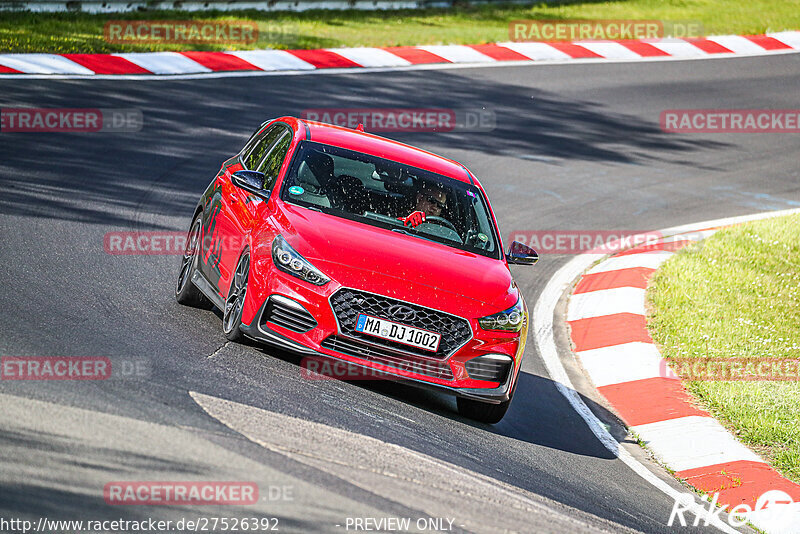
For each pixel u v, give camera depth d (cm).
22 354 1190
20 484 854
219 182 1670
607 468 1385
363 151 1598
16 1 3666
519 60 4284
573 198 2938
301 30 4178
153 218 2125
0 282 1482
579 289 2309
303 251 1330
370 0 4894
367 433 1179
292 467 1002
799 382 1802
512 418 1519
